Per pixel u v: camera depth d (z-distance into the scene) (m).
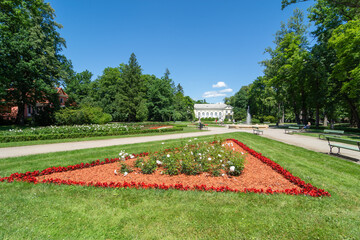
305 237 2.74
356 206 3.62
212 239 2.67
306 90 26.39
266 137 14.82
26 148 9.53
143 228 2.89
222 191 4.21
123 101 37.12
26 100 23.03
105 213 3.31
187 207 3.50
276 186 4.62
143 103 38.72
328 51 21.06
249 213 3.31
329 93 21.92
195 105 100.50
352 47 15.66
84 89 45.88
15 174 5.14
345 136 14.77
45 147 9.84
